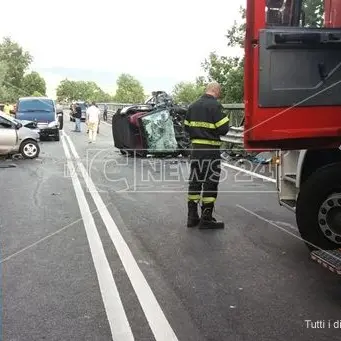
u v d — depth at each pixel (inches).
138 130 633.0
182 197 373.4
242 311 172.7
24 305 177.8
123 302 179.8
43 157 645.3
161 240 257.9
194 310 173.3
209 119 276.5
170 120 628.7
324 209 214.7
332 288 192.5
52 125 885.2
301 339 153.4
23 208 335.0
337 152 218.5
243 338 153.9
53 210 327.9
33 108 906.1
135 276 205.2
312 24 191.5
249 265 218.8
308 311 172.9
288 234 268.4
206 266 217.9
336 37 181.6
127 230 277.3
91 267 215.9
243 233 271.1
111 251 238.5
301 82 182.5
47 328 160.9
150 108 660.1
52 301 181.0
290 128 183.5
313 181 214.1
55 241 255.0
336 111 185.9
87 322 164.7
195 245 249.0
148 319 166.4
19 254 233.8
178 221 299.0
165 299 182.4
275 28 179.2
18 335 156.4
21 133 628.4
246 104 183.0
